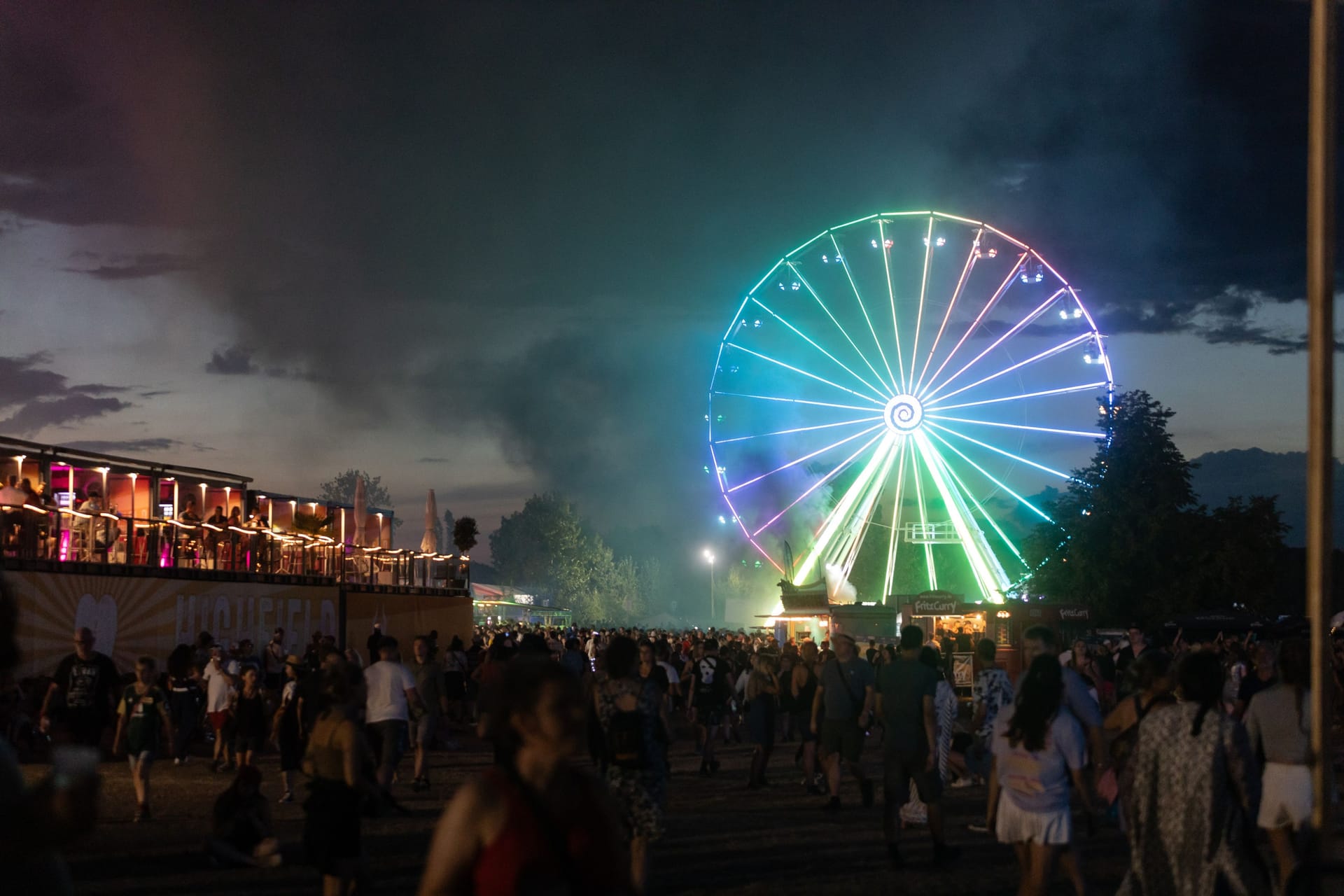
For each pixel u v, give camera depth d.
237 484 34.12
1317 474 6.40
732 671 29.77
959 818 15.59
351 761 8.81
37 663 22.95
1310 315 6.34
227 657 24.05
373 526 43.53
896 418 48.22
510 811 3.94
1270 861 11.40
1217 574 52.47
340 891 8.79
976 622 41.28
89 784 3.32
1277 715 8.98
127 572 25.66
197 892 10.83
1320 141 6.35
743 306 50.59
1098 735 10.34
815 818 15.68
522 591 149.12
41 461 27.66
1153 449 54.03
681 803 17.39
